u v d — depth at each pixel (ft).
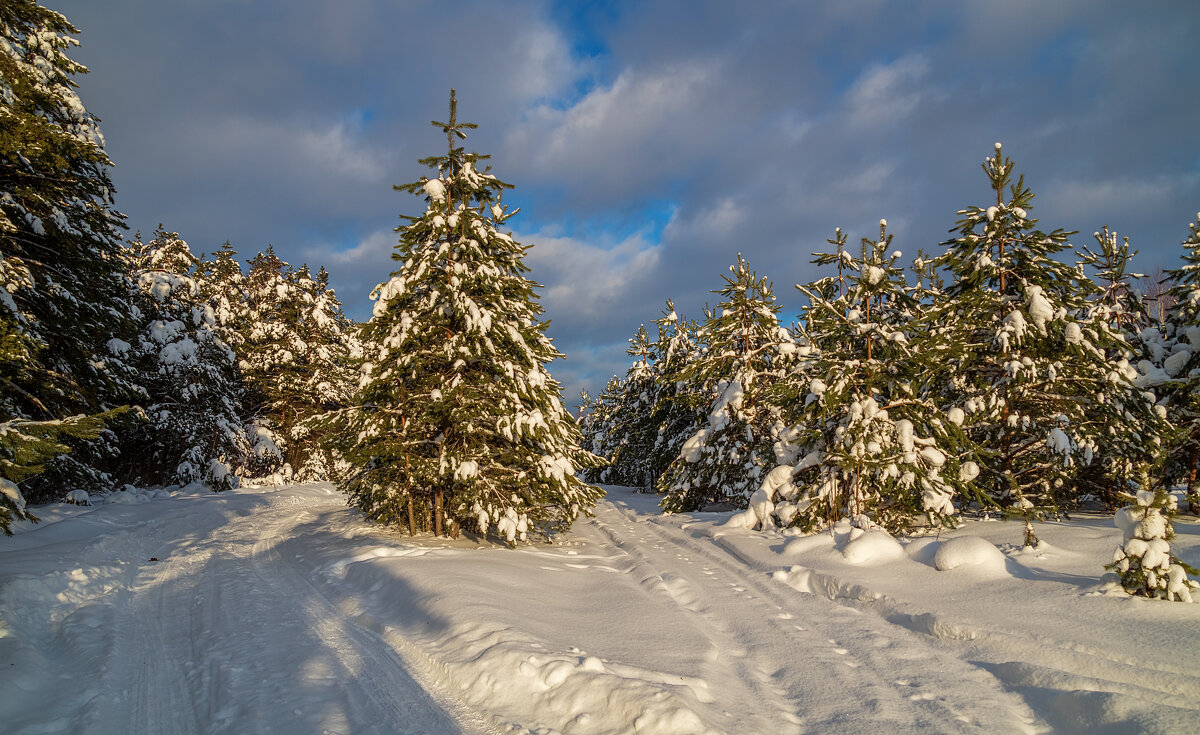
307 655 20.53
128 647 21.74
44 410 43.01
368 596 28.76
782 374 63.10
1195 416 43.27
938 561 28.99
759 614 26.17
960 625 21.29
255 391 105.70
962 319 45.29
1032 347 42.80
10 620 22.68
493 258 47.42
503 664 17.88
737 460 63.77
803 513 42.09
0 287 37.68
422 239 47.88
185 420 79.82
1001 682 17.69
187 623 24.91
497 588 28.02
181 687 18.24
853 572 30.12
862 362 41.22
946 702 16.49
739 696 17.51
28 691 17.37
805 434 42.83
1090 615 20.89
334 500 81.56
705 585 31.76
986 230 44.52
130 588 30.63
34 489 55.31
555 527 50.93
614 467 124.88
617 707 15.40
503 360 45.70
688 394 74.13
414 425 44.73
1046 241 43.50
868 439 39.65
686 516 62.64
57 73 47.16
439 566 31.78
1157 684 16.14
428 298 46.01
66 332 46.57
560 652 19.27
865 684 18.07
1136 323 61.87
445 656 19.45
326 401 106.52
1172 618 19.71
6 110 35.78
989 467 43.27
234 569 35.60
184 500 65.67
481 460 44.83
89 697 17.21
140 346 77.20
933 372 42.06
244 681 18.22
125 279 60.03
